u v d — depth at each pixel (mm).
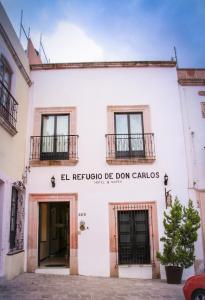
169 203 10562
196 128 11359
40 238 10992
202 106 11547
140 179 10781
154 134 11180
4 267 8641
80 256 10227
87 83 11617
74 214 10547
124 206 10594
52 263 11188
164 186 10742
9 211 9211
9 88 9727
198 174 10984
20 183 10156
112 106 11414
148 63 11727
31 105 11430
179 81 11664
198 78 11703
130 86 11602
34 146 11031
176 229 9625
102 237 10359
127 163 10867
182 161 10969
